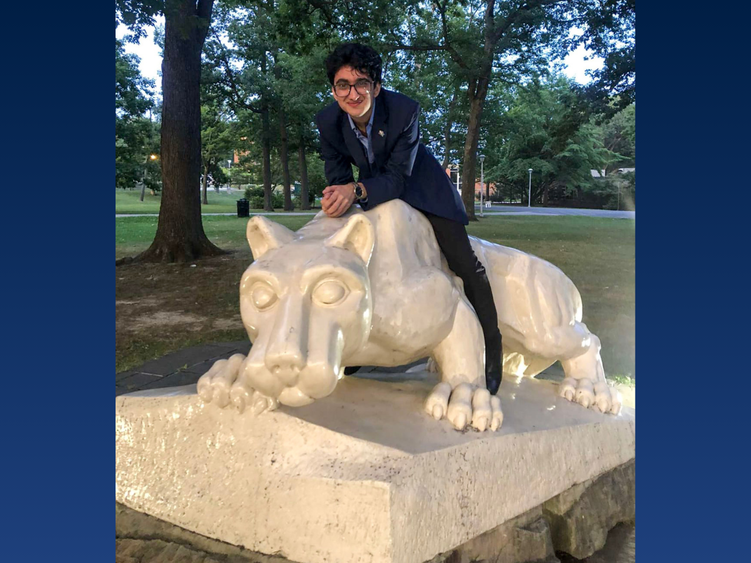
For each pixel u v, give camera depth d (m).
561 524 1.94
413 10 7.64
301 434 1.60
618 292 4.36
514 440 1.75
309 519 1.49
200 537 1.66
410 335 1.75
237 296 5.33
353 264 1.49
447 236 1.98
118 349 3.85
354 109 1.74
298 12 7.82
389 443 1.54
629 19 5.85
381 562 1.39
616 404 2.16
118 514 1.76
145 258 6.79
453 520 1.57
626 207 5.88
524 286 2.21
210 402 1.70
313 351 1.35
